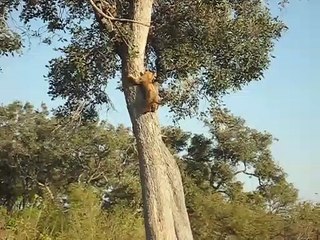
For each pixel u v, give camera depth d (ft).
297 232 81.97
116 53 40.42
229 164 126.72
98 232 48.19
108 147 129.59
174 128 57.98
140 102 37.50
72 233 47.21
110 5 39.81
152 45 44.73
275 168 125.29
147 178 37.47
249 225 80.28
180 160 120.47
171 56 44.04
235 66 43.55
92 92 44.78
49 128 129.90
